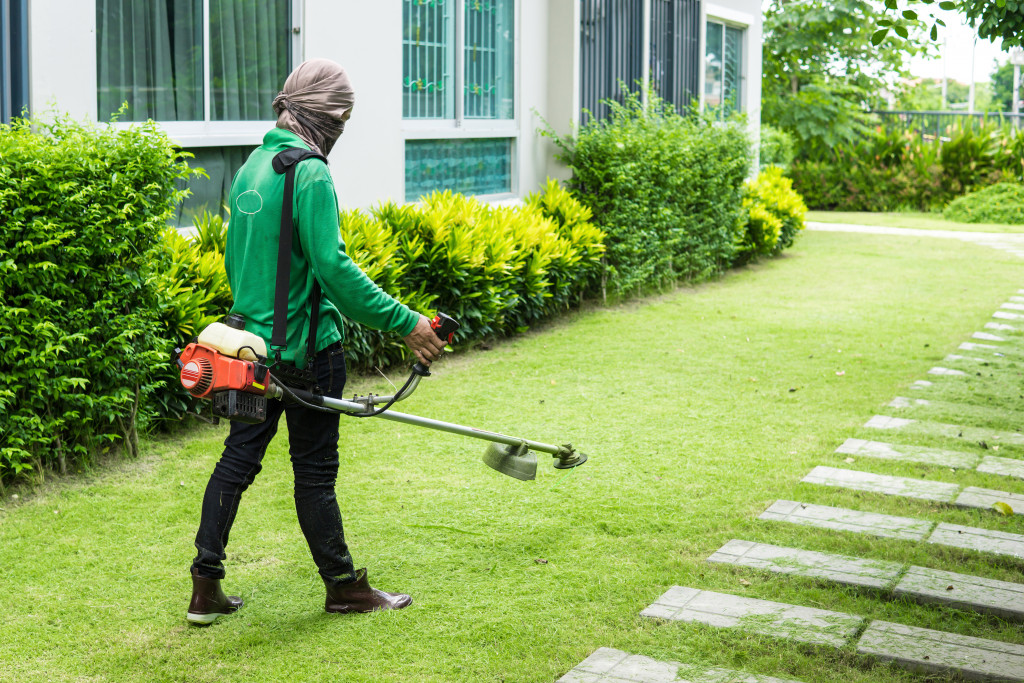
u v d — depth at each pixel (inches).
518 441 136.9
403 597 132.6
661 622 128.3
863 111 932.0
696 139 411.5
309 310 122.0
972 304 380.5
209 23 241.4
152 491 172.4
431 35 318.0
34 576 139.3
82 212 164.2
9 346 160.7
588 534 158.1
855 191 856.3
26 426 164.9
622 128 380.8
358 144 285.0
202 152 243.9
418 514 165.0
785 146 812.6
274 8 257.8
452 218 287.0
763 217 482.0
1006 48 188.2
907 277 450.9
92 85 210.1
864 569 144.6
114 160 170.2
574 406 234.8
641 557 149.2
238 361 111.1
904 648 121.2
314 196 118.0
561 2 370.9
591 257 346.3
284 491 174.2
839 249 556.4
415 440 205.8
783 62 919.0
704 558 148.9
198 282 209.5
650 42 442.0
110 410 177.9
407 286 270.4
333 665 116.6
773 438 211.6
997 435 215.2
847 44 904.3
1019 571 146.0
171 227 210.7
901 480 185.3
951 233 654.5
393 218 277.6
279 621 127.3
